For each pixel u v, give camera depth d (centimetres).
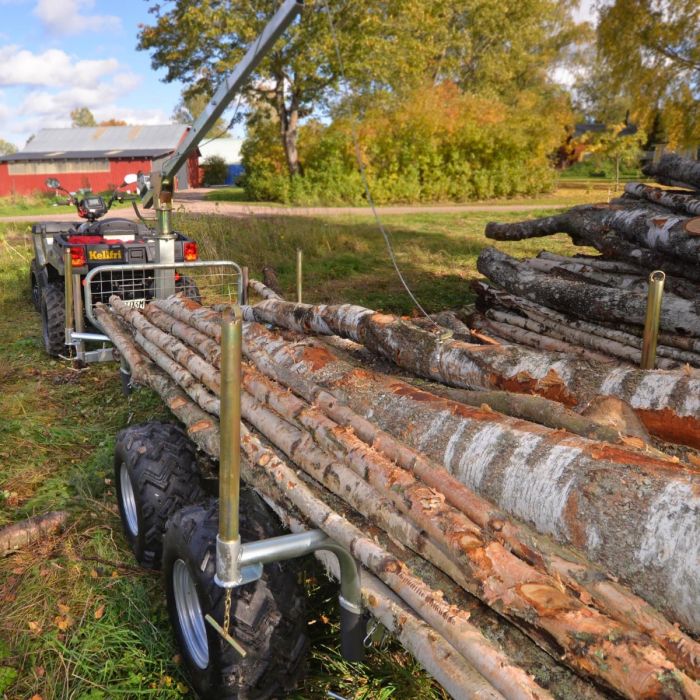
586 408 279
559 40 4803
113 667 279
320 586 294
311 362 324
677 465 208
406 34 2848
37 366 682
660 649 164
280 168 2955
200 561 235
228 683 230
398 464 242
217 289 887
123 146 4456
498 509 213
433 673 183
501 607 183
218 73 2684
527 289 579
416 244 1515
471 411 261
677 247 513
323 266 1252
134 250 652
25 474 446
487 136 2970
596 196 3042
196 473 325
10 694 269
